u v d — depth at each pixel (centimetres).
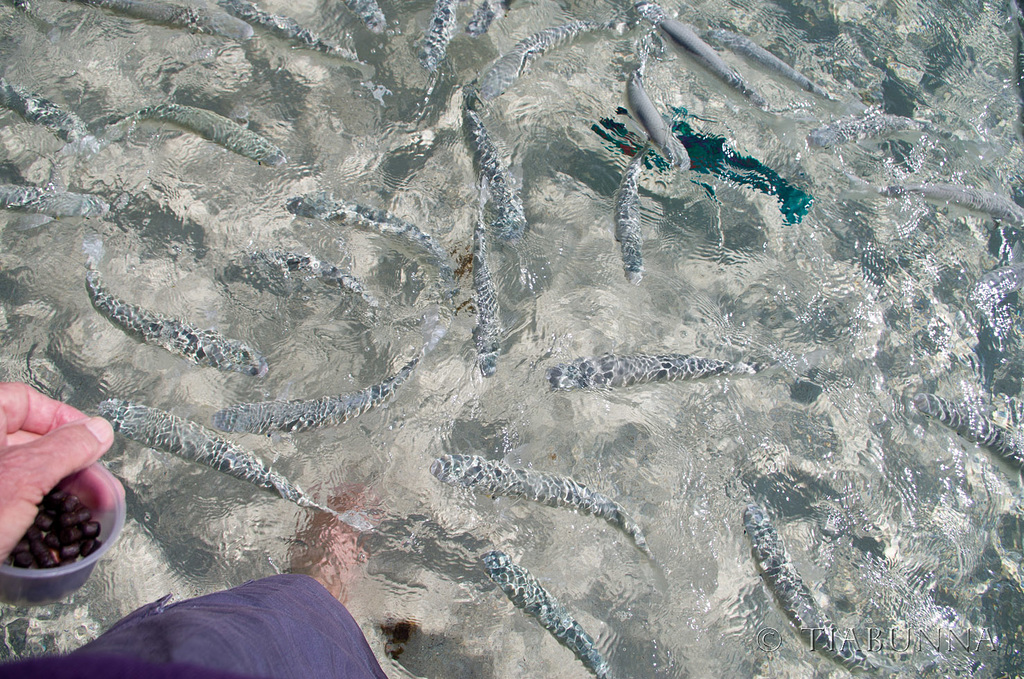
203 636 68
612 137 160
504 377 136
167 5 155
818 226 157
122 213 141
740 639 122
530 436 133
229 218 143
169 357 130
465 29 164
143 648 66
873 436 140
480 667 117
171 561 119
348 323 138
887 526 134
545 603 118
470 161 151
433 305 140
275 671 75
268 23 156
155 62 155
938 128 170
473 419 133
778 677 121
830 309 149
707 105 166
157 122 146
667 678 119
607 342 141
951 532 135
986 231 163
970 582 132
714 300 147
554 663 118
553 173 155
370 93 158
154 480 123
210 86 155
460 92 159
